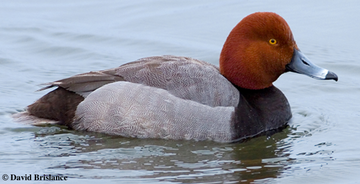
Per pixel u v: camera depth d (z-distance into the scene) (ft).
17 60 49.83
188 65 35.63
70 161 32.09
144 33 55.72
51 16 60.49
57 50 52.31
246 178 30.25
